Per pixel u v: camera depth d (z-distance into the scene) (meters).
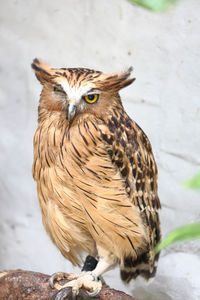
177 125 5.15
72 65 5.34
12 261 5.53
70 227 4.94
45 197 4.94
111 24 5.24
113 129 4.90
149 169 4.98
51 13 5.37
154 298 5.16
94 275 4.87
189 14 5.10
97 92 4.87
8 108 5.50
